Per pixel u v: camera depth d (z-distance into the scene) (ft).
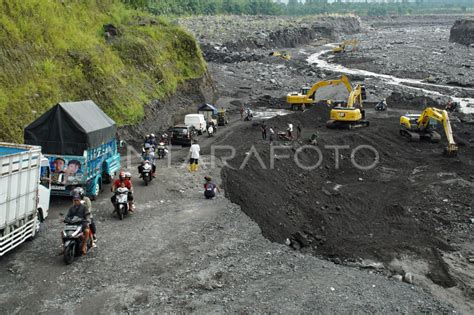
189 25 536.83
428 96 237.04
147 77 158.51
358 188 103.91
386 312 46.29
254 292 46.60
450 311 49.42
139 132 130.11
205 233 59.31
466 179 110.93
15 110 96.17
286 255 57.41
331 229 80.59
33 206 52.90
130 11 197.16
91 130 71.61
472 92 254.47
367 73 346.13
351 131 154.81
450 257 70.74
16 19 112.06
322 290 48.80
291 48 556.51
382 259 68.69
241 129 156.97
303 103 207.21
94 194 72.49
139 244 54.75
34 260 49.32
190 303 43.11
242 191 80.79
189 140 125.39
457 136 155.33
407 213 88.48
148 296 43.55
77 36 135.44
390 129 159.94
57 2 138.41
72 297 42.42
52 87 110.52
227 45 473.26
